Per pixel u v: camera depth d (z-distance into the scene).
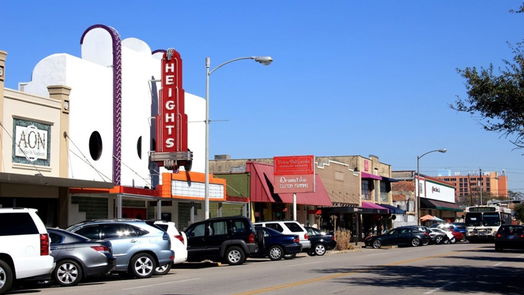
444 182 89.12
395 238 44.00
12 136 22.14
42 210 24.05
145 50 32.69
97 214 26.89
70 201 25.11
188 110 34.34
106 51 28.00
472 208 51.28
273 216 44.78
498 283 17.05
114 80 27.75
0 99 21.59
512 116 16.25
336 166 53.28
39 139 23.39
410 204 73.12
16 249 14.55
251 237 25.12
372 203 62.19
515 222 90.88
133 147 28.98
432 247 42.19
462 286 16.22
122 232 19.16
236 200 37.34
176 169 30.03
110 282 17.98
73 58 25.47
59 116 24.45
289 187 40.66
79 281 17.09
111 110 27.64
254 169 41.12
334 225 49.66
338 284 16.39
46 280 17.25
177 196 29.22
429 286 16.14
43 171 23.42
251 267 23.39
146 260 19.19
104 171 26.95
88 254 17.03
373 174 63.19
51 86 24.56
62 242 17.06
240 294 14.02
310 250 32.81
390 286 16.00
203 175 31.95
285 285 16.05
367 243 44.22
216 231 25.19
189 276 19.42
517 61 16.22
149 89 30.41
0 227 14.57
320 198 48.34
